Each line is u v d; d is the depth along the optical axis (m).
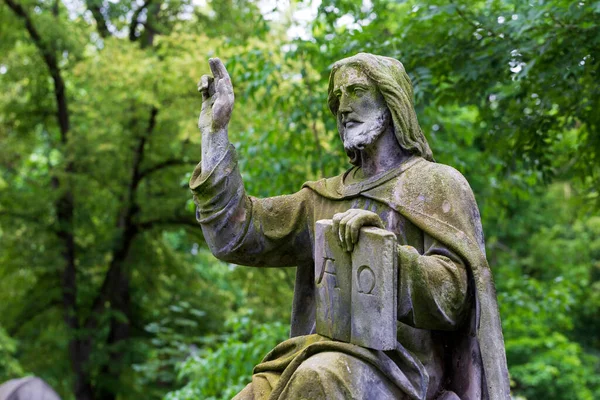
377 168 3.50
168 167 14.40
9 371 13.27
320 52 7.77
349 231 3.13
